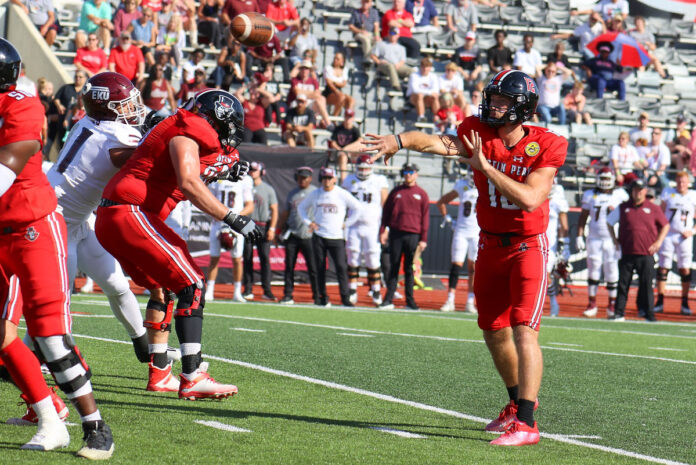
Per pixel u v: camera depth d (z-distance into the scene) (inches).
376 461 360.8
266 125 1658.5
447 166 1771.7
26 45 1749.5
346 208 1289.4
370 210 1285.7
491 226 435.8
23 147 342.0
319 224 1242.6
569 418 490.0
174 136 454.9
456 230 1263.5
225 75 1672.0
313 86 1743.4
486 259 442.3
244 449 371.2
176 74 1785.2
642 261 1238.3
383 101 1929.1
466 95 1963.6
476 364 687.7
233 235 1207.6
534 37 2143.2
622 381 640.4
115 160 492.4
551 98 1900.8
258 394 512.1
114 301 530.9
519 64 1947.6
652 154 1801.2
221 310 1062.4
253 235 445.4
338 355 701.9
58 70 1649.9
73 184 493.7
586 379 642.2
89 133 494.9
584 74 2100.1
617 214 1262.3
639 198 1236.5
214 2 1964.8
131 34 1754.4
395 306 1314.0
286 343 761.6
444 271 1691.7
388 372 625.0
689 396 586.2
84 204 500.1
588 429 460.8
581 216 1317.7
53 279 352.8
